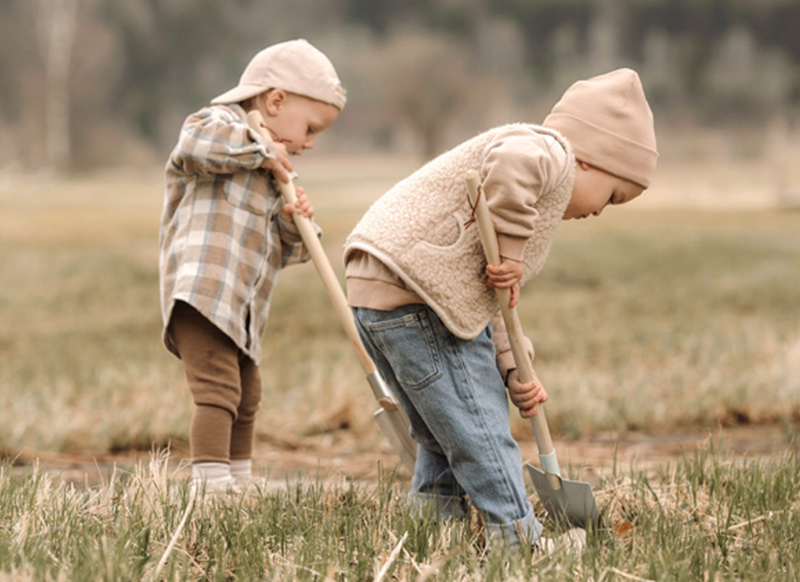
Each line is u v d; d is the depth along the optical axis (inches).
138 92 7495.1
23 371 567.2
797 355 525.7
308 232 293.6
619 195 242.1
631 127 237.0
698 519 256.7
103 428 404.5
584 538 234.8
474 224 232.1
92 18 6156.5
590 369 554.3
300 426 430.9
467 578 201.0
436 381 233.0
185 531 226.1
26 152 5502.0
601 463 354.0
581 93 239.5
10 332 768.3
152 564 205.6
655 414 443.5
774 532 238.4
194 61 7721.5
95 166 5925.2
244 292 292.2
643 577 205.3
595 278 1131.3
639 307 860.6
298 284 1080.8
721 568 219.5
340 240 1636.3
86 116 6033.5
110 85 6845.5
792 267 1168.2
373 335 238.5
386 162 7194.9
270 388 495.5
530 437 416.8
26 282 1123.3
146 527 221.6
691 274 1146.0
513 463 234.5
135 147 6407.5
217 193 295.0
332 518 235.3
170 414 425.7
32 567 190.2
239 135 288.4
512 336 238.5
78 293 1035.3
